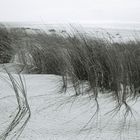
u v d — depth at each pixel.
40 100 2.32
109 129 1.73
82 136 1.60
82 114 2.02
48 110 2.07
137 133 1.66
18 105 2.16
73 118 1.92
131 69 2.91
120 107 2.20
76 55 3.05
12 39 4.66
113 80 2.63
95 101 2.34
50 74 3.49
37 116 1.94
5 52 4.56
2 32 4.82
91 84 2.71
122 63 2.84
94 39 3.42
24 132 1.65
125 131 1.69
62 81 2.97
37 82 2.93
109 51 2.95
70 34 3.60
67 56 3.11
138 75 2.85
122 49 3.33
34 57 4.07
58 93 2.54
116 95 2.50
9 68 3.97
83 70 2.96
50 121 1.85
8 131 1.67
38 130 1.69
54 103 2.25
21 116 1.93
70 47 3.25
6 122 1.82
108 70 2.76
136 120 1.90
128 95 2.58
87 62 2.84
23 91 2.42
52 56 3.71
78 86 2.76
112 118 1.94
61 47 3.55
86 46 3.13
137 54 3.33
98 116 1.98
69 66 3.03
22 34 4.86
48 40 4.08
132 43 3.90
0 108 2.08
